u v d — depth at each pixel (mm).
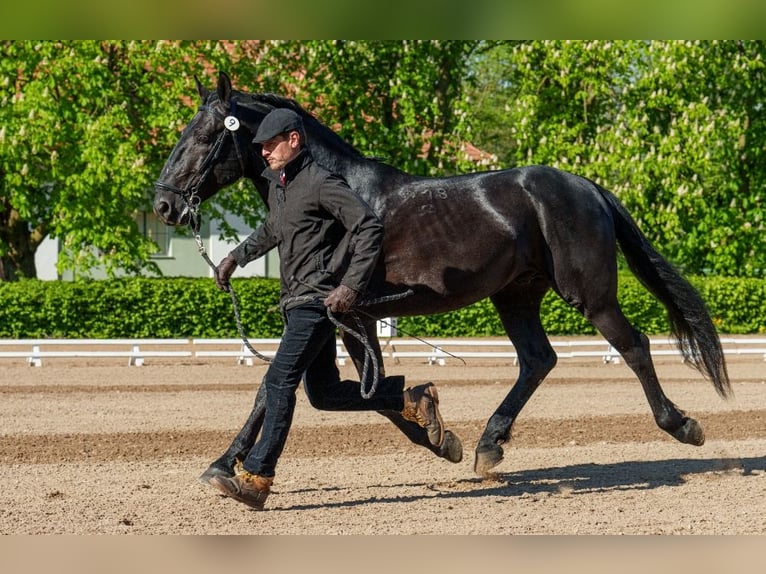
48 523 6582
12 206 23062
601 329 8016
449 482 8250
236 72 22703
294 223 6902
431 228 7582
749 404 13422
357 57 23719
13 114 21312
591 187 8141
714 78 25750
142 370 18031
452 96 25594
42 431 10984
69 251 22656
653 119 25812
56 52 21453
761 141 26000
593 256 7895
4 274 24844
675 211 24359
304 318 6914
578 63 24734
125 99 22516
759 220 26141
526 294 8359
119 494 7645
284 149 6887
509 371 18109
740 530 6559
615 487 8094
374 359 6961
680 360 20312
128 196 21500
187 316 22156
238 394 14617
